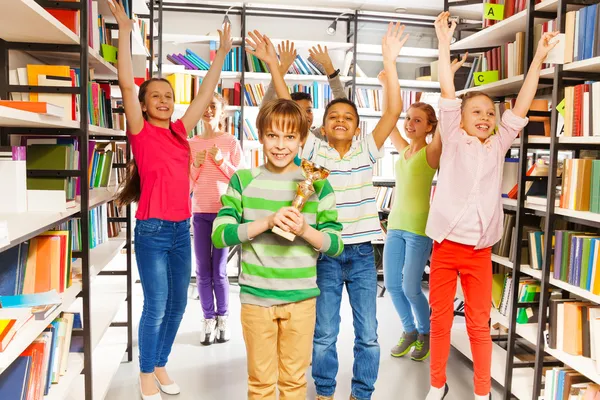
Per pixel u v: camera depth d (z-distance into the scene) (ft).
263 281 5.35
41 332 4.99
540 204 7.15
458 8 17.15
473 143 7.03
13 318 4.22
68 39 5.80
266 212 5.46
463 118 7.24
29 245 5.55
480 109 7.00
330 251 5.32
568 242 6.70
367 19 17.42
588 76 6.75
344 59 17.21
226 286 10.58
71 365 6.25
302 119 5.46
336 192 6.65
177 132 7.68
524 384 7.75
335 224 5.57
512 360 7.63
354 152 6.89
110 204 10.07
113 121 9.48
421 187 8.84
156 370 8.09
